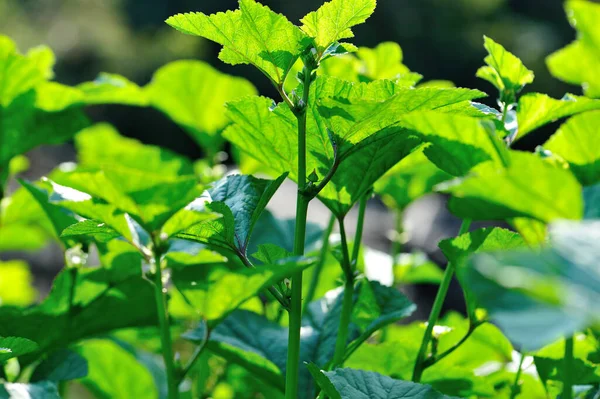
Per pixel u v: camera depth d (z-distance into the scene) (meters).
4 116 1.27
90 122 1.33
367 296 1.12
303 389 1.10
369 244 2.97
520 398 1.16
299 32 0.97
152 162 1.70
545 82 7.02
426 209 3.39
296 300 0.99
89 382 1.36
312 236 1.43
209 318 0.99
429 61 8.66
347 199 1.05
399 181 1.34
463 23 8.77
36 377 1.13
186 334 1.12
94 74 8.59
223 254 1.20
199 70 1.60
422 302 3.27
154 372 1.43
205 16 0.97
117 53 8.68
